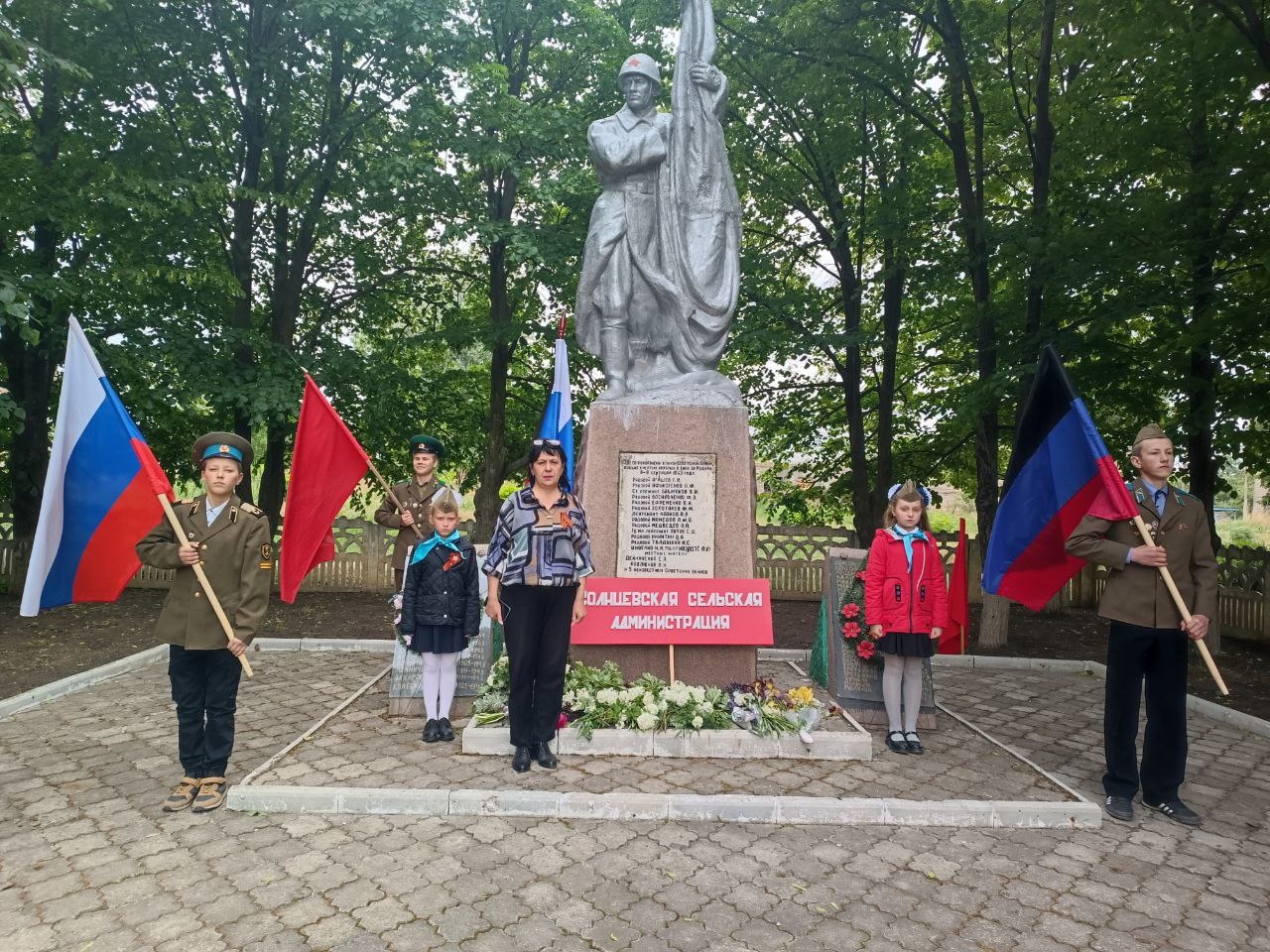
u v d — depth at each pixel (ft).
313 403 15.97
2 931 8.91
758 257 42.37
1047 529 15.15
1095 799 13.56
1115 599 13.44
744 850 11.28
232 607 12.46
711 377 19.16
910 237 37.60
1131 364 32.81
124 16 33.40
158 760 14.66
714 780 13.61
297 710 18.17
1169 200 28.66
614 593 17.08
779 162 47.55
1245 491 129.90
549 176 40.45
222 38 36.76
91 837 11.34
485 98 36.29
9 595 36.58
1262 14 24.21
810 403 51.90
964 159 33.86
